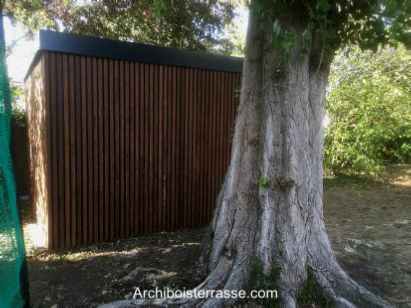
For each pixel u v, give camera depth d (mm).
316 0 2072
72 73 3432
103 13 7031
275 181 2346
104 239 3746
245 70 2529
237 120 2596
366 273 2869
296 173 2352
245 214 2451
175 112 4102
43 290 2555
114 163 3752
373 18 2256
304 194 2404
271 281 2260
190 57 4098
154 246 3520
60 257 3238
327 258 2473
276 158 2344
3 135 1705
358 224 4438
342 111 7004
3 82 1701
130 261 3061
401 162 8688
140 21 7039
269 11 2135
